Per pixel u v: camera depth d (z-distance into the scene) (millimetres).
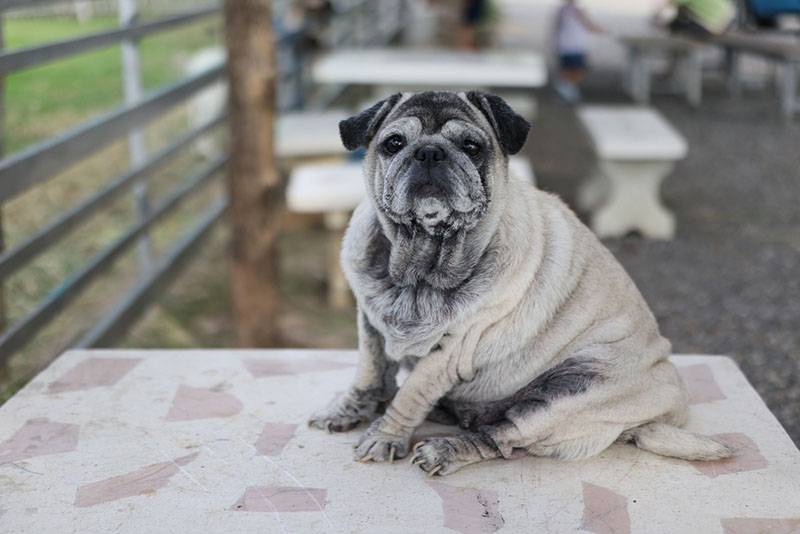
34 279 5430
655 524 2443
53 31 7031
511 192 2662
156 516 2459
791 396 4129
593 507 2512
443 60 8391
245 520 2443
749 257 6262
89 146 4613
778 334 4941
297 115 7672
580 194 7410
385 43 14281
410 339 2551
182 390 3201
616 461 2744
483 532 2396
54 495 2553
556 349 2639
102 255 4832
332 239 5773
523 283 2555
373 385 2891
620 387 2621
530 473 2676
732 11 13156
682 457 2748
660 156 6422
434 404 2709
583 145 9219
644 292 5652
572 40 10945
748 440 2887
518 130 2494
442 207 2352
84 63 8992
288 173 8039
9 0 3992
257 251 5027
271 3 4852
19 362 4594
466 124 2434
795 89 11406
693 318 5230
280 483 2619
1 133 4285
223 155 7684
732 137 9531
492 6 16547
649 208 6680
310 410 3061
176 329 5434
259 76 4816
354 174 5969
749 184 7969
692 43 10992
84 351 3527
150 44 10820
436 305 2512
